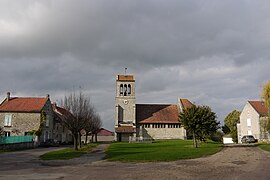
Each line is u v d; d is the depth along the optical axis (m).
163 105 77.69
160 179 13.27
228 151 29.39
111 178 13.61
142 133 71.88
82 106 37.25
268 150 30.22
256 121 56.91
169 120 72.94
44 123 53.00
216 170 16.20
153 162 20.66
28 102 54.66
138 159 22.28
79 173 15.40
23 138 45.31
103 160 22.64
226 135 76.81
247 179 13.09
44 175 14.66
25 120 51.88
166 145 42.69
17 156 27.31
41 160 23.08
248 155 25.17
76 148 35.81
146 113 74.88
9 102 54.28
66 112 36.91
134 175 14.53
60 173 15.42
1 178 13.70
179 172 15.52
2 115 51.66
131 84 74.19
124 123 71.81
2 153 31.52
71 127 35.88
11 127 51.38
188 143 48.19
